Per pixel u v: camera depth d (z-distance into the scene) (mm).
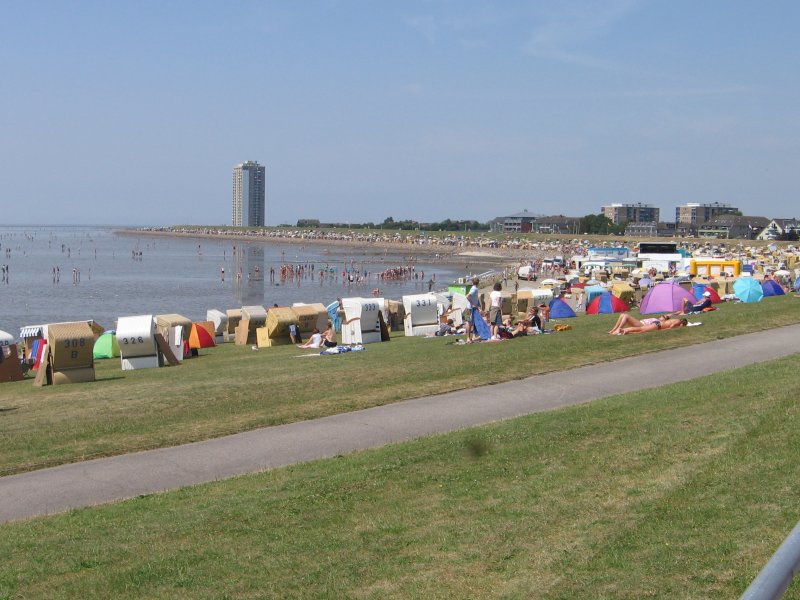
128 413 16203
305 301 83188
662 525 7949
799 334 23438
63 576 7930
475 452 11500
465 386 17500
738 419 11977
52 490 11320
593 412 13617
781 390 13961
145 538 8859
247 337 35781
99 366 28031
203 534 8867
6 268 112750
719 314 28938
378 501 9648
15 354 26172
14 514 10383
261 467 12094
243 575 7645
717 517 8000
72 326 23359
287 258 176250
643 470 9945
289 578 7496
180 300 83562
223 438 13859
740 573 6656
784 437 10633
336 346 28469
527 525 8383
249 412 15719
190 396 17844
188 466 12281
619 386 17141
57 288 96250
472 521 8680
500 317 25984
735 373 16594
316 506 9586
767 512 7973
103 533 9203
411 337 31953
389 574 7438
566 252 176375
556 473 10164
